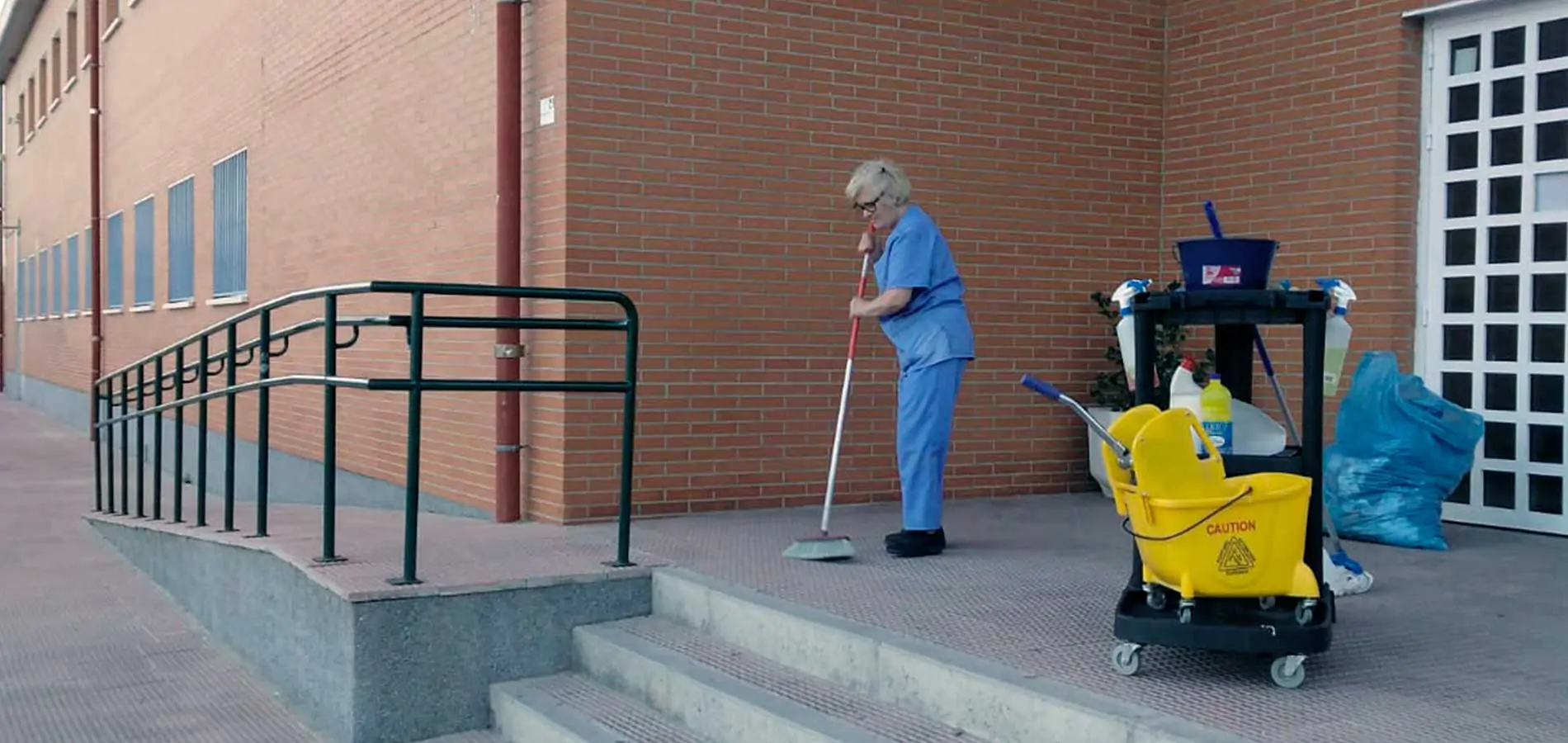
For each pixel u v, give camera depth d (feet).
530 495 24.08
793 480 24.73
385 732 17.74
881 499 25.55
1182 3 27.55
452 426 26.91
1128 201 27.73
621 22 23.12
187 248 48.93
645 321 23.40
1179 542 13.38
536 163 23.68
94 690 21.21
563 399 23.02
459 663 18.15
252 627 21.95
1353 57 24.32
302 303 35.35
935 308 19.71
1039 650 14.57
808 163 24.67
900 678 14.58
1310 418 13.76
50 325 84.38
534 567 19.29
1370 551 20.62
